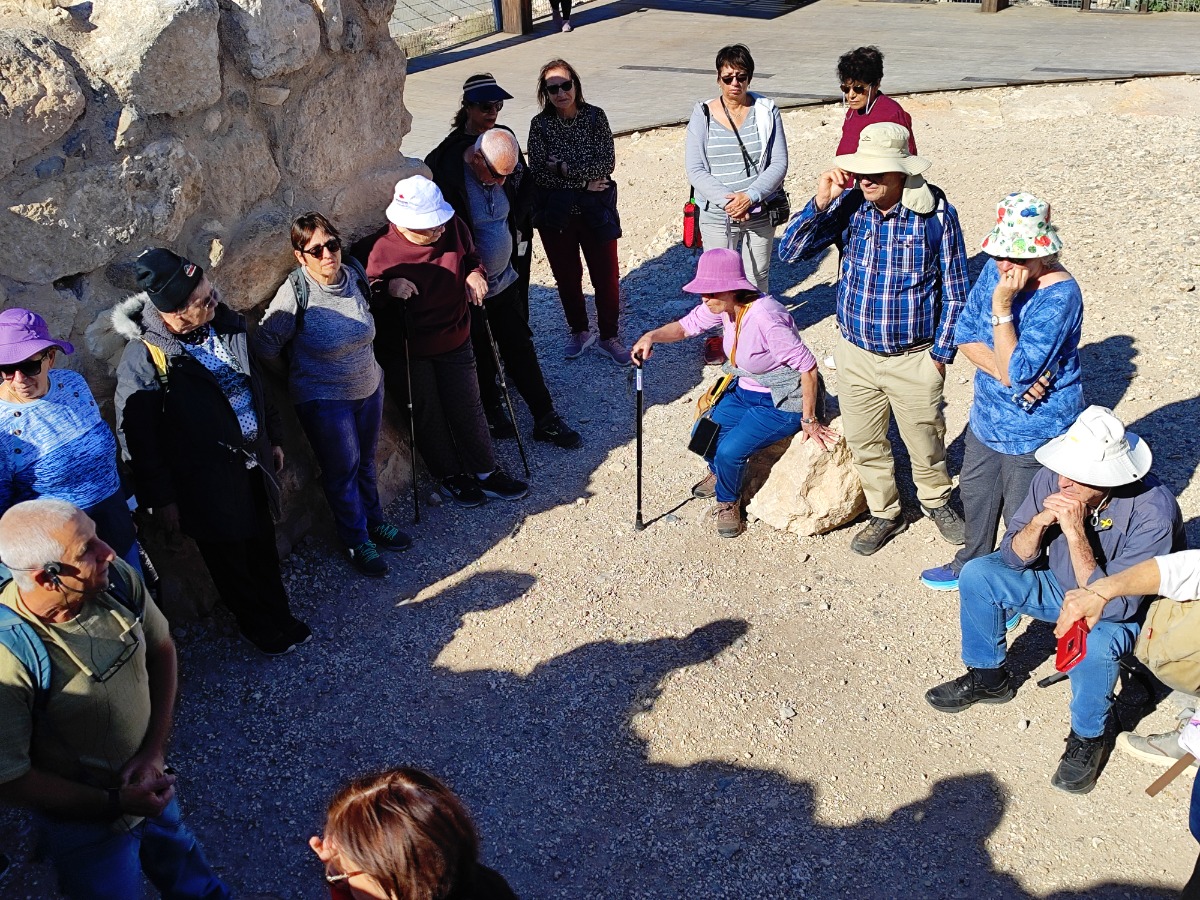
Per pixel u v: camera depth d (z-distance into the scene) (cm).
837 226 508
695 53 1504
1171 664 364
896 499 543
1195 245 758
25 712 271
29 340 361
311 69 536
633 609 516
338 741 449
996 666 434
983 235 820
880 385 504
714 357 731
